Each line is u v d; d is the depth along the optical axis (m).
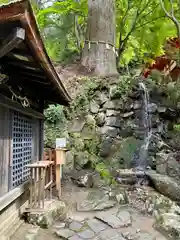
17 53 2.70
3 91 3.39
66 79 9.61
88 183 6.61
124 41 11.50
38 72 3.37
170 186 5.70
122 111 8.59
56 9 11.43
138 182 6.68
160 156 7.12
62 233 3.92
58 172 5.68
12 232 3.66
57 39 12.58
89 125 8.35
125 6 11.30
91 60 10.33
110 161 7.85
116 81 9.02
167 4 9.60
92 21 10.38
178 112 8.53
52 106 8.44
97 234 3.99
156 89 8.89
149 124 8.44
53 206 4.53
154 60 10.82
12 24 2.03
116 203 5.47
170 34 10.50
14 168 4.03
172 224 4.14
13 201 3.93
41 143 6.03
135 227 4.35
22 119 4.51
